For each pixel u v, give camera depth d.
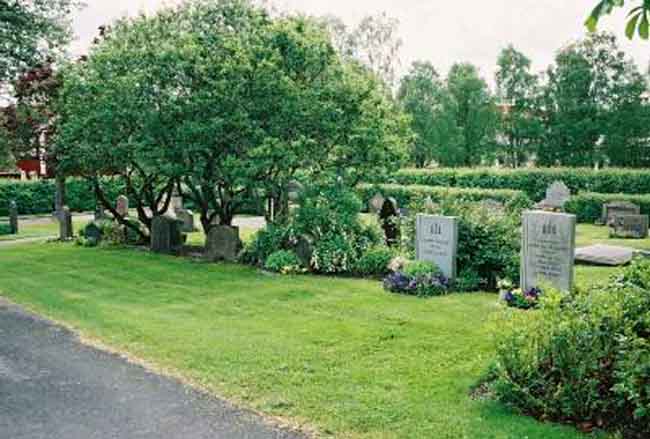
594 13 4.58
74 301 11.89
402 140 16.67
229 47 15.75
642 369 5.45
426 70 54.06
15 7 22.34
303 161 15.40
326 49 15.89
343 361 7.88
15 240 23.36
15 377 7.67
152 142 16.61
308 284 12.70
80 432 6.03
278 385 7.12
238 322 9.96
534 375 6.23
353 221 14.80
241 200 17.80
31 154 22.52
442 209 13.06
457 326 9.23
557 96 52.28
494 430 5.71
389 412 6.25
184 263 15.82
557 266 10.27
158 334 9.33
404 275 11.95
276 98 15.32
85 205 36.62
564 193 29.17
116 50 17.36
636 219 21.92
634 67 51.25
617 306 6.37
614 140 49.19
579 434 5.56
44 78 21.25
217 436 5.86
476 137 52.56
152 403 6.73
